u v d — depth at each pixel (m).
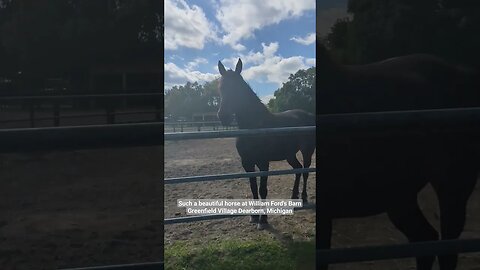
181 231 1.96
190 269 1.94
